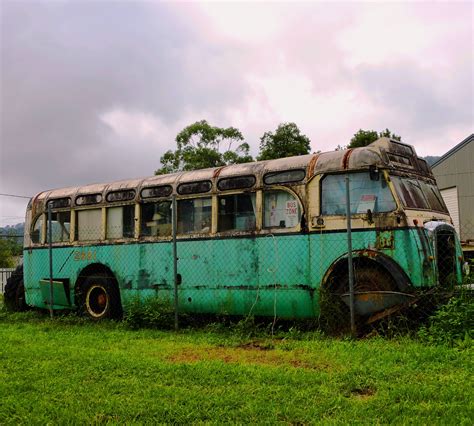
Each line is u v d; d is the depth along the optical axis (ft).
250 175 33.60
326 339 27.99
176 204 36.73
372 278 28.96
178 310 35.53
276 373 20.86
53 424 15.89
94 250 40.68
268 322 33.01
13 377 21.42
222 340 29.76
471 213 94.68
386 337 27.14
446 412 15.65
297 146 101.71
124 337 31.91
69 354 25.91
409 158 32.17
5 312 47.32
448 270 29.99
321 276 30.09
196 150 108.78
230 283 33.53
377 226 28.81
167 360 24.56
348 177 29.78
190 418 16.11
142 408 16.98
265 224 32.71
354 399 17.57
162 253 36.99
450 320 25.25
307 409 16.55
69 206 42.68
